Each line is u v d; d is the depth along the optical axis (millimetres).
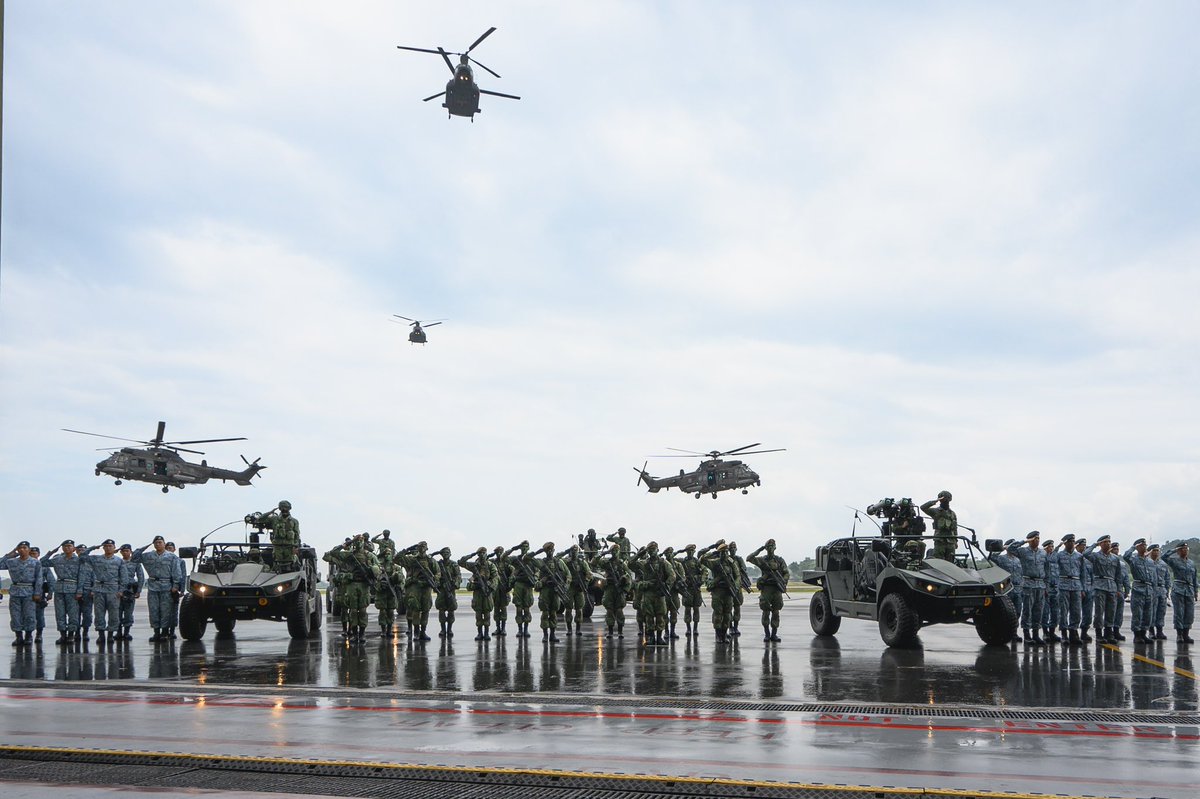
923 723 9062
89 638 21266
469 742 8188
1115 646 18203
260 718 9461
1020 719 9289
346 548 19453
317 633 22297
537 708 10055
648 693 11305
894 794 6367
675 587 19562
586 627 24422
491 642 19516
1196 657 15898
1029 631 19453
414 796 6516
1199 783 6648
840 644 18609
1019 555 18625
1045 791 6434
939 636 20672
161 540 20000
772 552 19047
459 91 39250
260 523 20703
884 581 18062
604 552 22672
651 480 57375
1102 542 19047
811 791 6492
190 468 48969
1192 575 18641
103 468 46969
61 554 19219
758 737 8367
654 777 6840
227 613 20156
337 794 6562
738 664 14781
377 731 8719
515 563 19891
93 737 8492
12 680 12844
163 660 15859
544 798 6488
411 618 19734
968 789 6492
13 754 7820
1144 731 8625
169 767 7406
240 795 6523
